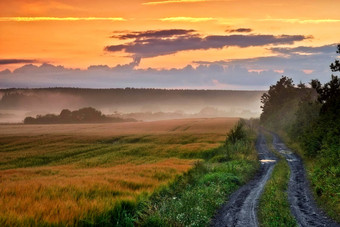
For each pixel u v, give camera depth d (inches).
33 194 639.8
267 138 3297.2
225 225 599.8
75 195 649.0
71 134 3772.1
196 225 568.4
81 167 1640.0
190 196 729.6
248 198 840.3
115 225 521.0
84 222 486.6
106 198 619.8
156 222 538.0
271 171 1405.0
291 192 933.2
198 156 2106.3
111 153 2268.7
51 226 446.6
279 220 605.3
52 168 1541.6
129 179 923.4
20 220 441.7
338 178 870.4
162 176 1050.7
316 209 732.7
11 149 2524.6
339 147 1194.0
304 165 1552.7
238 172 1236.5
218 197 820.0
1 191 660.7
